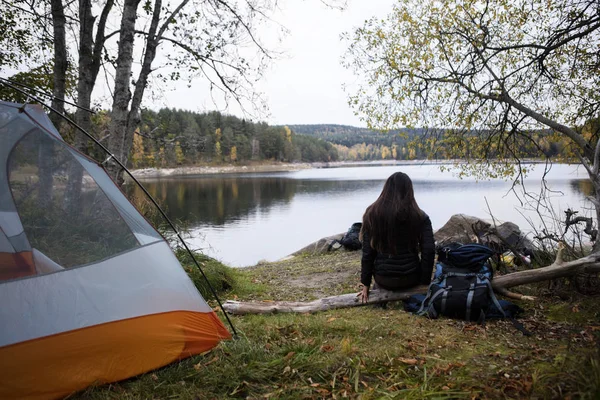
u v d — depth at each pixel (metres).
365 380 2.78
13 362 2.54
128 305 3.03
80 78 8.77
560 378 2.41
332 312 4.40
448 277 4.04
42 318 2.71
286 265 9.84
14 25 9.77
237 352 3.21
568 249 5.22
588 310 3.90
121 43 8.14
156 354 3.04
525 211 20.91
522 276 4.31
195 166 94.50
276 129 122.69
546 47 6.07
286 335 3.62
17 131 3.18
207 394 2.68
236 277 6.88
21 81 10.03
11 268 2.76
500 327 3.66
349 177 71.19
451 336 3.48
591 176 4.77
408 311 4.25
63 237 3.04
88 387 2.73
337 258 10.00
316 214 26.39
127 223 3.37
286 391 2.67
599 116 6.29
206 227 21.48
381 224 4.18
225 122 105.62
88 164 3.40
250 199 34.97
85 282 2.95
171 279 3.35
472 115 7.04
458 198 31.55
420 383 2.67
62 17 9.04
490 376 2.66
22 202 3.01
